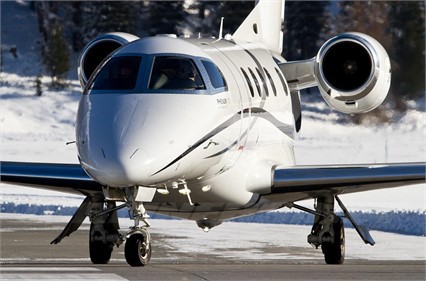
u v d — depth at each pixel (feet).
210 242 172.24
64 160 379.76
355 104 146.92
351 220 143.43
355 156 364.79
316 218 143.13
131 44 128.36
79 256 147.64
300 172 138.92
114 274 105.40
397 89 367.86
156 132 115.55
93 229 135.33
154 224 206.90
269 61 154.81
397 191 292.20
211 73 128.67
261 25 164.04
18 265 125.29
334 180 136.46
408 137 367.25
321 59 147.23
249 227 201.57
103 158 112.88
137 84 121.19
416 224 196.34
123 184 113.29
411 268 121.80
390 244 173.58
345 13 444.55
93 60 153.38
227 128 128.77
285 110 154.20
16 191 288.71
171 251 157.38
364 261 146.41
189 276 104.73
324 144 376.68
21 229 191.93
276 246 167.12
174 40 129.90
